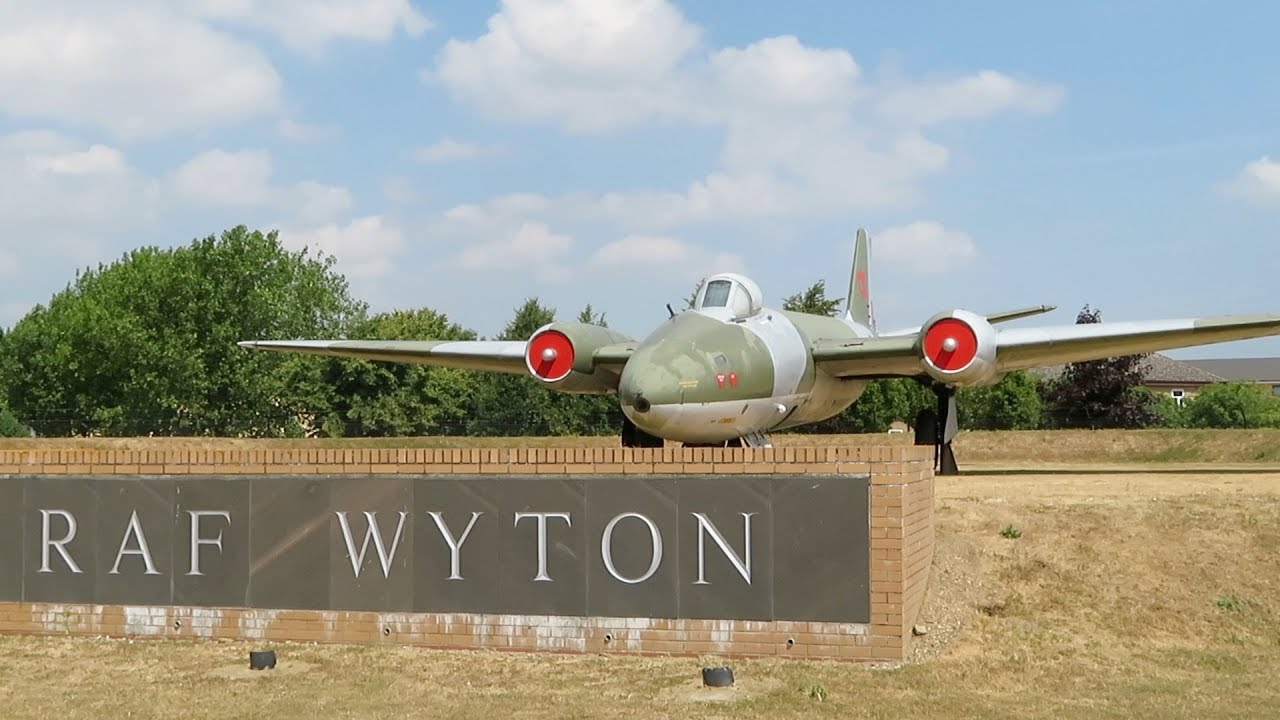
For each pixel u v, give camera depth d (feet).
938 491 48.55
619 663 30.86
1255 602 35.29
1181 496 42.57
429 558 33.22
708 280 52.54
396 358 67.05
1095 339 52.90
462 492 33.06
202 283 164.86
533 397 161.79
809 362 54.80
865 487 30.40
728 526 31.22
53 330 200.75
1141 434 95.25
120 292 174.40
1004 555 38.14
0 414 177.27
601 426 163.63
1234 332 52.80
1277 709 27.04
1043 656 31.78
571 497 32.27
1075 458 94.73
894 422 160.45
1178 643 33.42
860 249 90.02
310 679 29.73
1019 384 176.14
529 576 32.48
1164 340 53.78
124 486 35.60
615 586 31.91
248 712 26.73
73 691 29.07
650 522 31.73
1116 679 29.96
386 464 33.63
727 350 47.50
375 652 32.58
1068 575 36.94
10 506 36.47
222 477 34.88
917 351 52.37
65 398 188.85
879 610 30.27
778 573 30.86
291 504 34.32
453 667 30.86
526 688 28.60
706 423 45.70
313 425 161.99
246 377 162.81
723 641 31.17
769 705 26.73
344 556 33.86
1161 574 36.83
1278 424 184.96
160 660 32.32
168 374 158.61
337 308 192.95
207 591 34.83
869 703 26.94
